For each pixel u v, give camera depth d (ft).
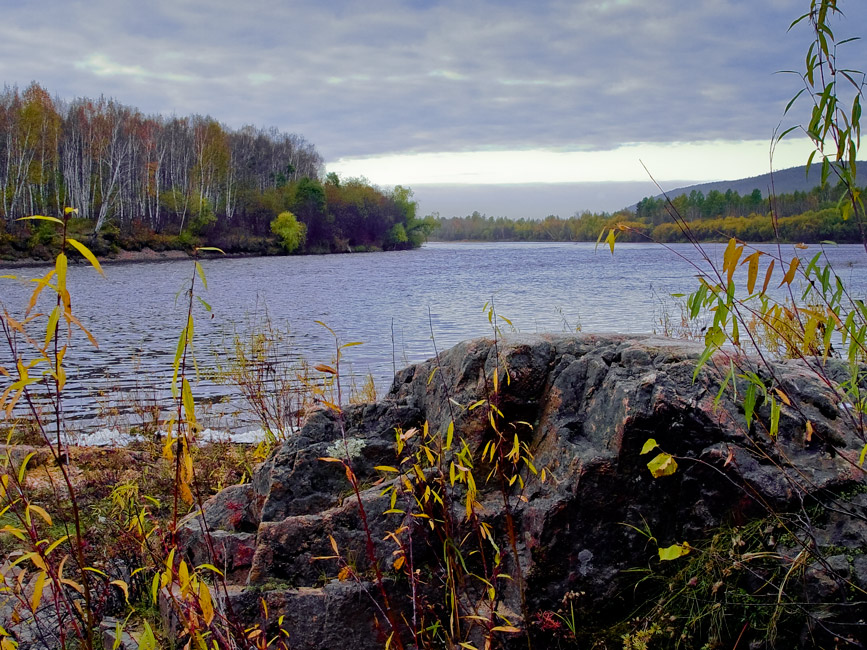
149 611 10.62
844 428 9.56
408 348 50.96
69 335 6.19
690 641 8.73
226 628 8.29
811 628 8.05
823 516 8.86
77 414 29.04
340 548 10.23
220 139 322.14
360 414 12.32
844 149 7.13
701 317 43.29
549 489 10.02
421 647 9.39
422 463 10.97
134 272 164.96
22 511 13.75
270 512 11.07
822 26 7.22
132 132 278.26
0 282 120.57
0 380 35.29
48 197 220.64
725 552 8.95
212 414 27.09
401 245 438.81
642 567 9.56
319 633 9.56
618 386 10.10
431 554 10.09
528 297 96.17
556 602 9.50
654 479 9.68
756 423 9.52
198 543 11.24
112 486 15.81
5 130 223.10
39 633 9.55
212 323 68.59
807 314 7.57
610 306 81.46
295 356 45.24
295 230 314.35
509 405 10.98
